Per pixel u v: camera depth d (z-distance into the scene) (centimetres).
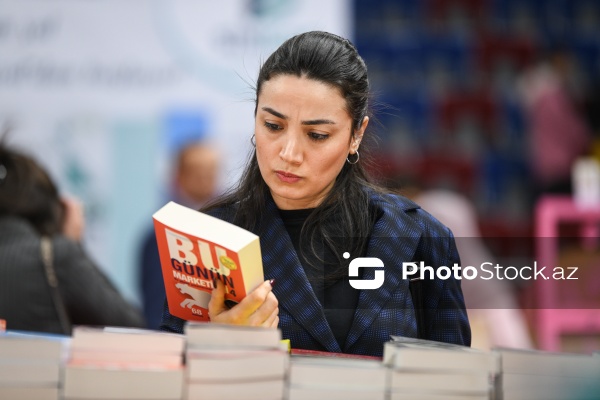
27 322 763
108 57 1468
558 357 436
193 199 1382
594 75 2045
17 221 776
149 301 1223
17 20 1470
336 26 1420
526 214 1875
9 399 402
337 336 519
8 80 1466
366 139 555
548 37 2059
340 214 531
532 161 1894
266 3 1434
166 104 1459
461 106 1986
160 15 1456
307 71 489
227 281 463
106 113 1464
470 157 1948
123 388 402
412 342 452
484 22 2058
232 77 1448
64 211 865
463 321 543
